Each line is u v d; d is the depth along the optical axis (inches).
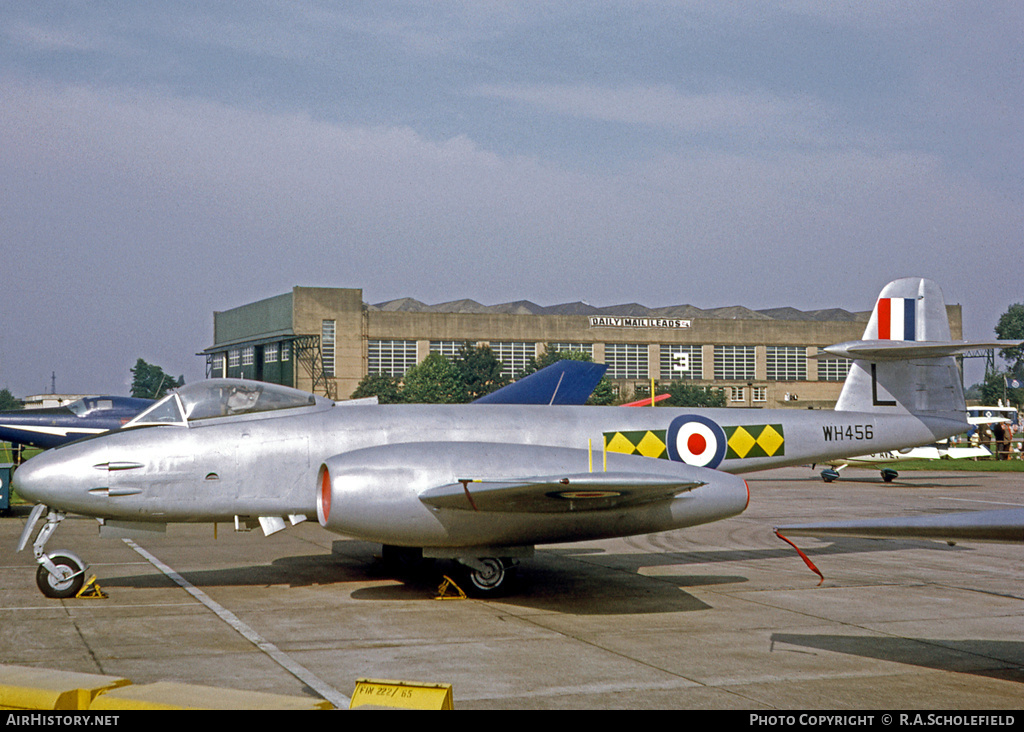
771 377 5260.8
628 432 635.5
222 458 547.2
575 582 607.2
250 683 354.6
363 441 571.5
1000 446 2460.6
